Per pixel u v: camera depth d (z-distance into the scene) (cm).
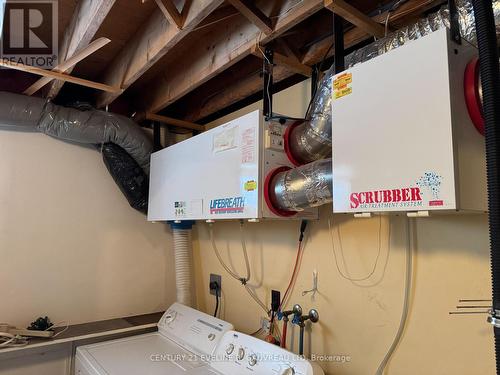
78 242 226
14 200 207
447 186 79
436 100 83
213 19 151
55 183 222
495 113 71
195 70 186
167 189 208
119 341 196
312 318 160
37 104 204
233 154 155
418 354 122
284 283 179
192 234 261
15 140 211
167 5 128
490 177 71
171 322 208
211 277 239
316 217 160
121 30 176
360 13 120
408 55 90
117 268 239
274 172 144
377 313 136
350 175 102
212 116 249
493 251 70
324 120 124
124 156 235
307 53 160
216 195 164
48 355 186
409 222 129
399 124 90
